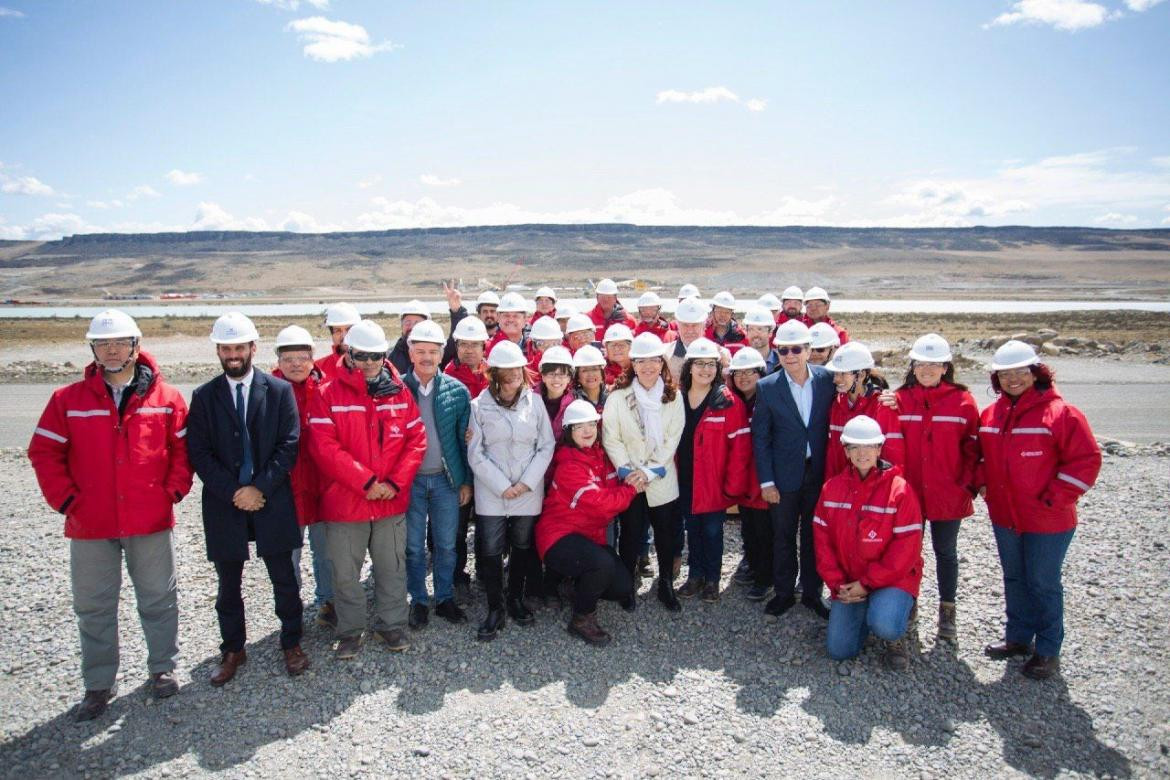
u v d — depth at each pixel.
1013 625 4.99
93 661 4.44
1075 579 6.09
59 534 7.60
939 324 41.66
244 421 4.66
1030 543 4.76
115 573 4.52
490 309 7.76
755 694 4.64
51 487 4.31
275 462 4.66
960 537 7.32
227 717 4.41
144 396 4.47
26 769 3.96
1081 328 38.00
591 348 5.84
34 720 4.40
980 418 5.13
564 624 5.60
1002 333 34.09
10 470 10.44
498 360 5.29
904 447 5.32
